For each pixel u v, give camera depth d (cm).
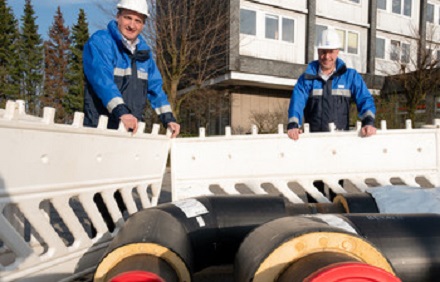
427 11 2061
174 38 1267
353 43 1841
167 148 324
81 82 2617
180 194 330
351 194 277
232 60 1444
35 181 175
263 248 145
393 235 179
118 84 288
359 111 368
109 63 276
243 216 218
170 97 1277
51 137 182
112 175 239
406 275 173
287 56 1642
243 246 164
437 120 349
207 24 1369
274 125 1582
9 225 166
